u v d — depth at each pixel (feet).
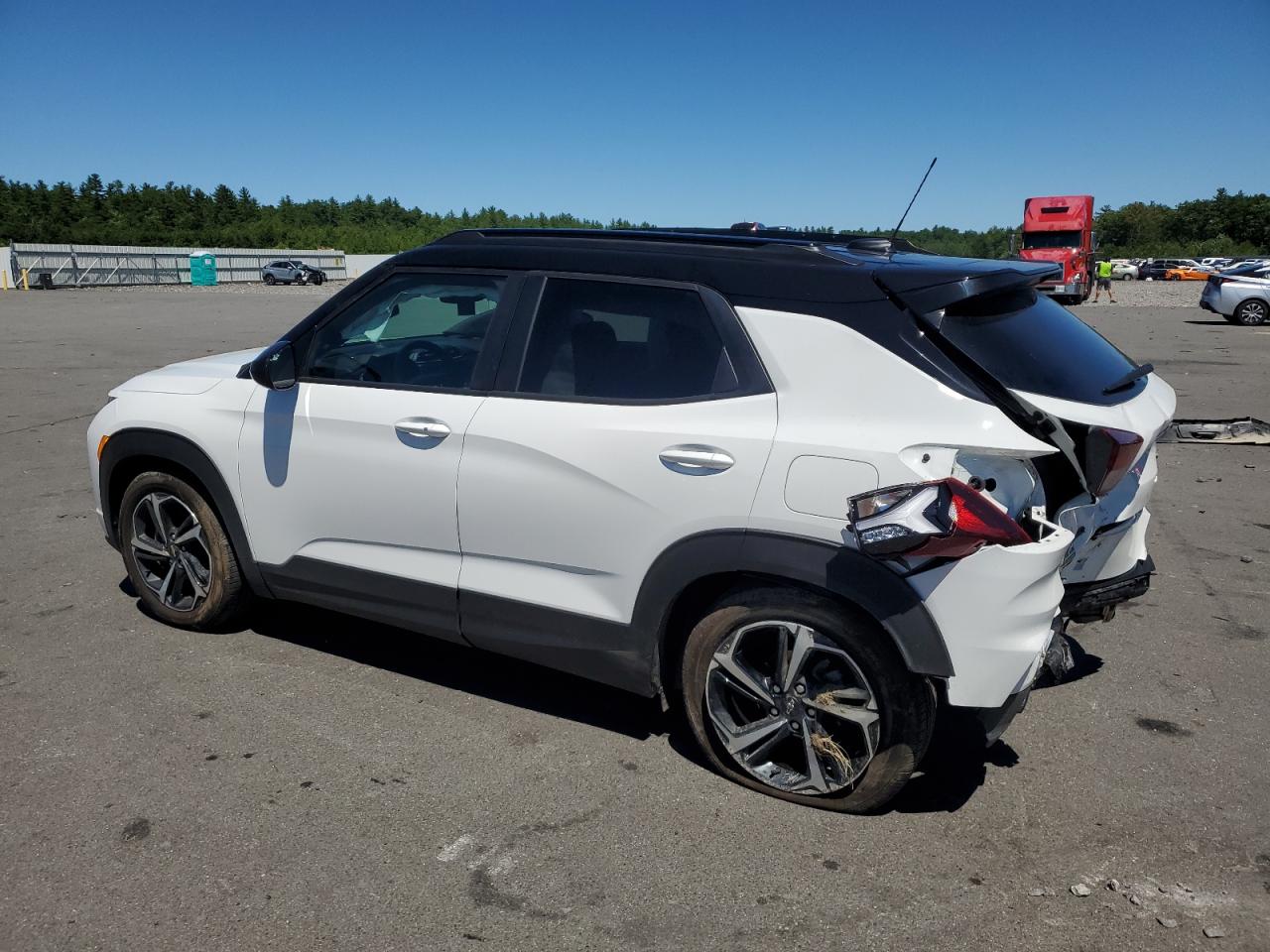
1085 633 15.52
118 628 14.94
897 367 9.58
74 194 375.66
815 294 10.05
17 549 18.66
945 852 9.83
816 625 9.95
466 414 11.66
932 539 8.91
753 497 9.91
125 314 87.56
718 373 10.39
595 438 10.78
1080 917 8.89
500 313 11.76
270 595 13.92
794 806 10.61
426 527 12.07
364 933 8.54
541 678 13.62
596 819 10.28
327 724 12.16
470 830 10.05
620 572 10.87
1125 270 213.87
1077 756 11.75
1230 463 27.43
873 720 9.93
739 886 9.27
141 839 9.76
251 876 9.25
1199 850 9.91
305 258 231.71
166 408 14.01
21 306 101.30
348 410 12.48
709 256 10.77
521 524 11.35
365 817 10.22
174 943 8.36
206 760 11.25
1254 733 12.33
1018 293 11.03
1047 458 10.81
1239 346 56.49
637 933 8.61
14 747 11.42
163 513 14.51
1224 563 18.88
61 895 8.92
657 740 11.99
